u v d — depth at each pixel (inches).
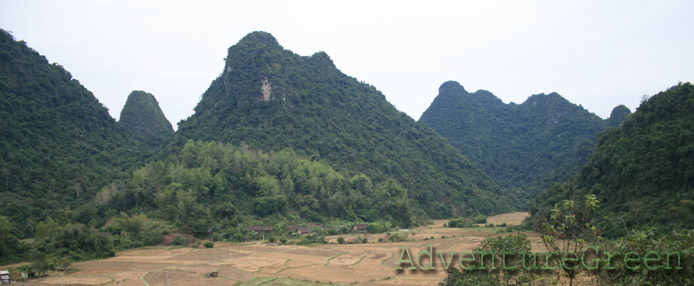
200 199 4864.7
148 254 3548.2
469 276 1138.0
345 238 4463.6
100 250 3427.7
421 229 5349.4
